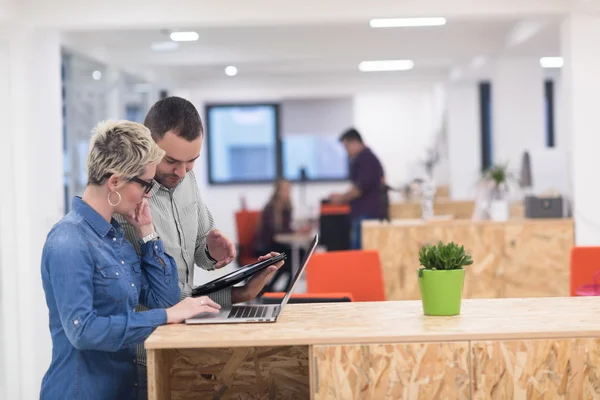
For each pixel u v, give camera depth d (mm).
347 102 14758
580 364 2287
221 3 5969
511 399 2285
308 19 6023
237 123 15219
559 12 5984
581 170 6102
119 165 2336
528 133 9086
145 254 2594
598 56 6000
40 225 5793
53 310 2398
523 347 2283
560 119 12383
